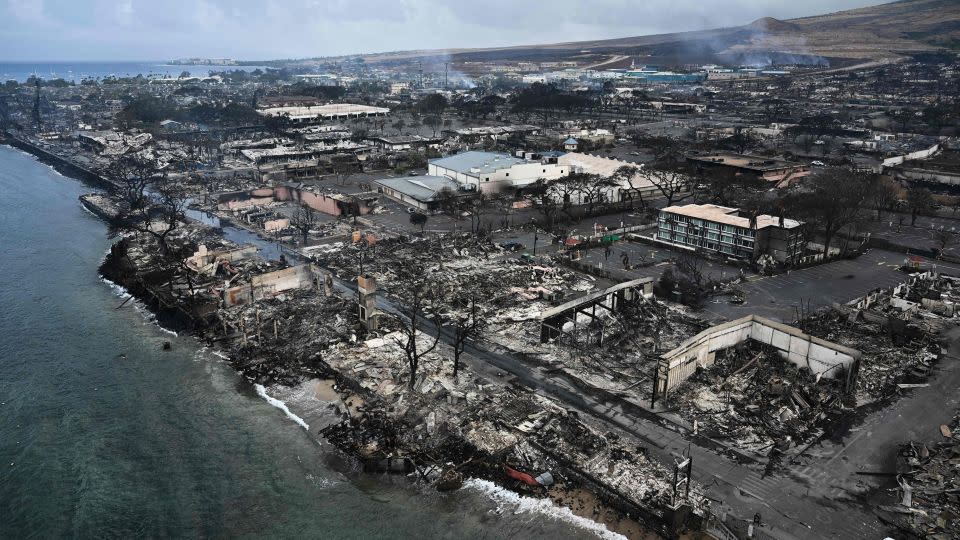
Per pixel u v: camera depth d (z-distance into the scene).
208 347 109.25
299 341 107.50
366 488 75.69
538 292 126.38
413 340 91.00
